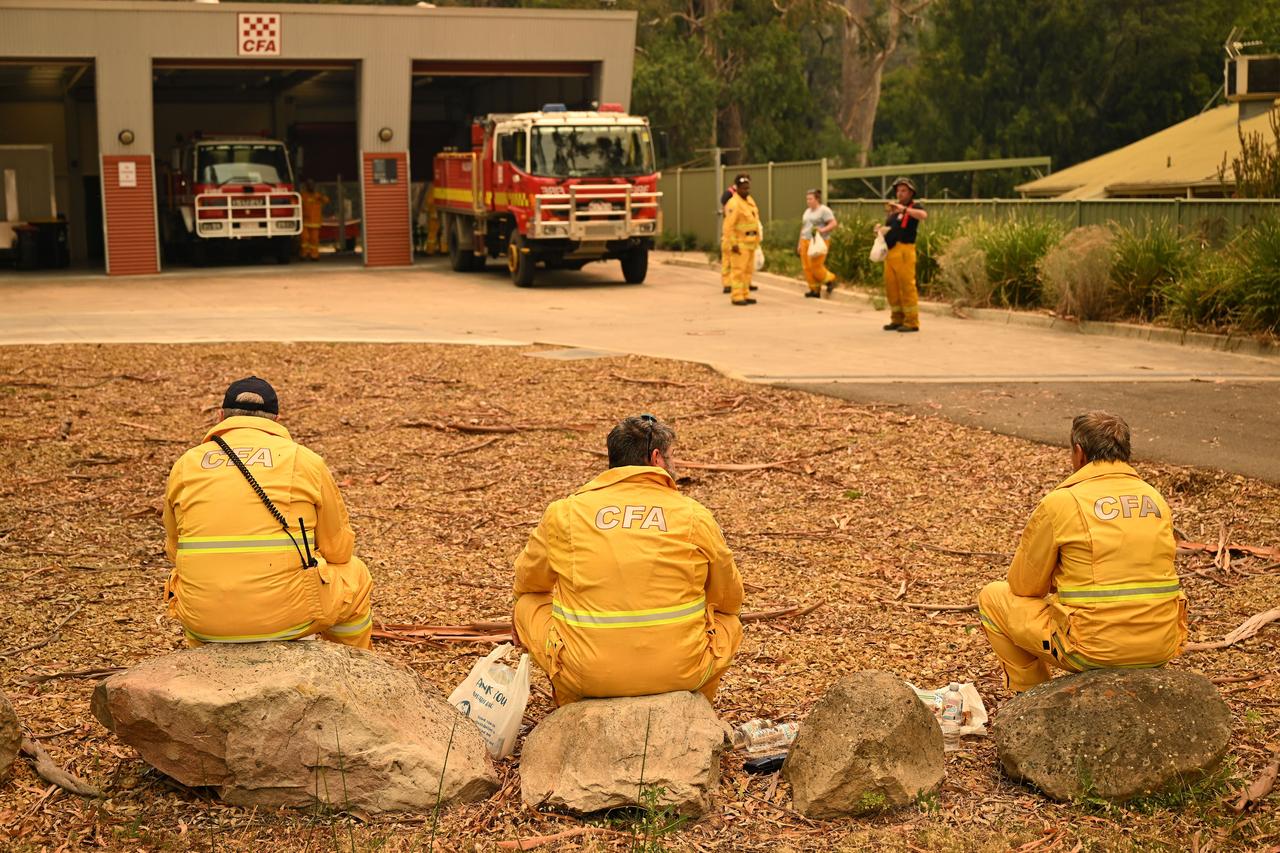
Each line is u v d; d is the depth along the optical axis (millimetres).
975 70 51875
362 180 30625
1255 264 15492
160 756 4398
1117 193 26438
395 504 8977
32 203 32562
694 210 35156
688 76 47094
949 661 6027
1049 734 4559
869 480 9547
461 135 38219
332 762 4328
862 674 4621
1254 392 12320
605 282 26469
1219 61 49281
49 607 6711
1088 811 4395
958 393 12539
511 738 4852
